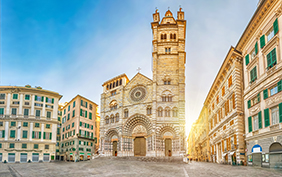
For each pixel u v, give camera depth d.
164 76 74.50
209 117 69.00
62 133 92.75
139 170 32.56
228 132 45.75
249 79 39.38
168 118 70.62
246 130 39.28
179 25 78.81
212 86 59.22
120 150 72.62
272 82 31.22
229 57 43.59
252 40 38.31
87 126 86.81
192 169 33.81
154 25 80.38
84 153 83.06
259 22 35.34
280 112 28.81
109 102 81.69
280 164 29.06
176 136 69.25
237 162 39.97
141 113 73.12
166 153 69.75
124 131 74.69
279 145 29.34
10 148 68.81
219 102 54.34
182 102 70.75
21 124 71.31
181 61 74.81
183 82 72.69
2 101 71.81
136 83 77.69
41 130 73.50
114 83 83.50
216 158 58.25
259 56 35.56
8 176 25.66
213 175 24.70
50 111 76.81
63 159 87.56
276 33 30.52
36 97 75.06
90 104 90.69
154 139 68.69
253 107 36.88
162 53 76.62
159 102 72.06
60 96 79.94
